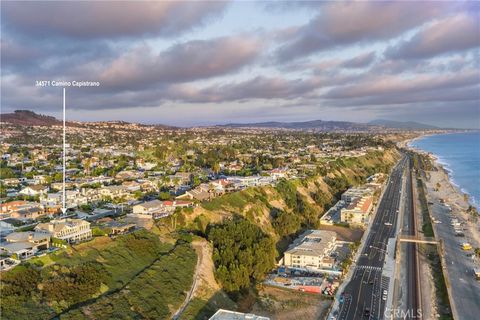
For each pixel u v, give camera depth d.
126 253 152.25
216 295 148.00
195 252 167.62
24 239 142.25
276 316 146.12
